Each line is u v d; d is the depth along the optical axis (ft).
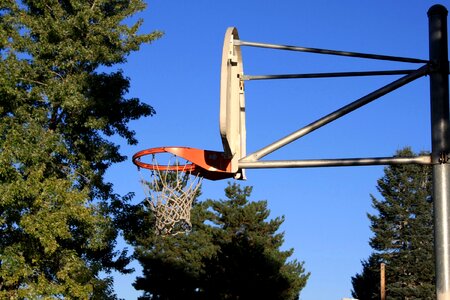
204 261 142.10
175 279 157.17
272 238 170.91
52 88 73.56
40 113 73.51
